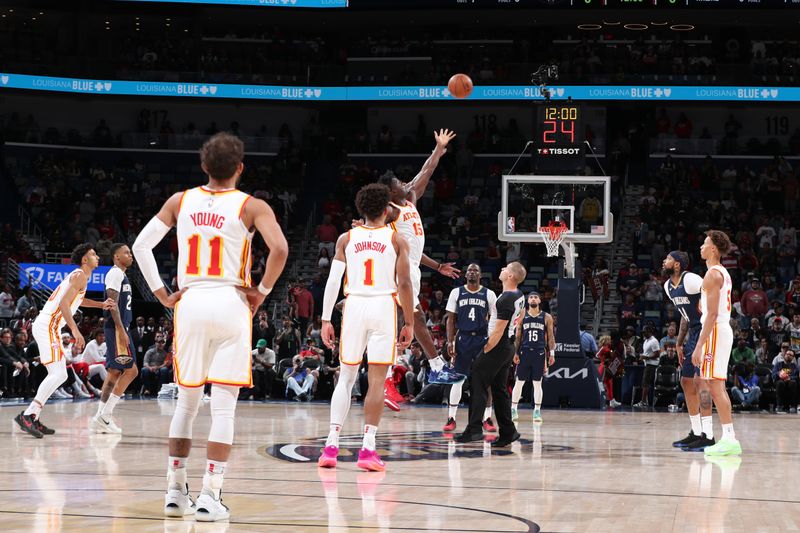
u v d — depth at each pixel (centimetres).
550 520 438
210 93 2698
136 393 1781
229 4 2658
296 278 2392
